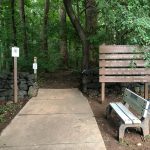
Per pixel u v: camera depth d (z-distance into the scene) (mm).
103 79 6430
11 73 7066
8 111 5953
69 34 14398
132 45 6355
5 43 11555
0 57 11172
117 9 6262
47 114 5398
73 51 18109
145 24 5980
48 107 5957
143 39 6105
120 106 4875
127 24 6105
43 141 4008
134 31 6387
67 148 3752
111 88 7188
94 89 7359
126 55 6387
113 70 6418
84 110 5684
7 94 7016
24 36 12672
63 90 8008
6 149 3742
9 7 12125
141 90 7141
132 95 4645
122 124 4023
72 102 6410
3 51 11406
